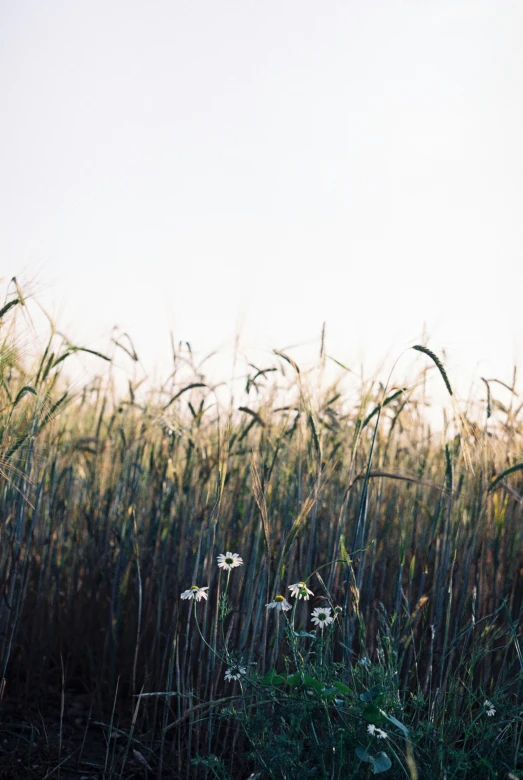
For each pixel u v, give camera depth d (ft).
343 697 9.64
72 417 16.53
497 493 12.29
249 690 10.92
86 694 14.23
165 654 12.13
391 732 8.88
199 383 13.80
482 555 12.06
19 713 13.17
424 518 13.41
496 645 12.03
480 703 10.17
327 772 9.11
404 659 11.92
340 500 13.44
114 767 11.23
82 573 15.96
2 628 12.83
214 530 11.94
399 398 13.62
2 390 12.20
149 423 14.69
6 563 12.95
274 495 13.05
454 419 12.35
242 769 10.75
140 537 14.83
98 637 14.96
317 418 12.12
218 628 12.19
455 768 8.95
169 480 14.84
